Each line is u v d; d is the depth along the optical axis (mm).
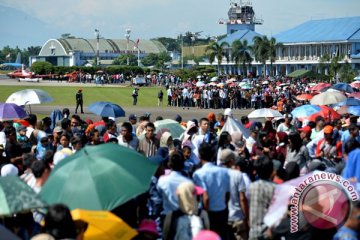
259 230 22500
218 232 24344
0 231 17703
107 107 49000
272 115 53688
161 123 43938
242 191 24703
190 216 21156
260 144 37000
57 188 21062
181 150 31594
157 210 25359
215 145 34156
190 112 119125
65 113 60406
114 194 20734
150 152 36344
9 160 33156
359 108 53125
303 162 32125
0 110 45031
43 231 16469
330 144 36500
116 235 19109
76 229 17750
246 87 142375
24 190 19594
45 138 36062
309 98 73938
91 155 22047
